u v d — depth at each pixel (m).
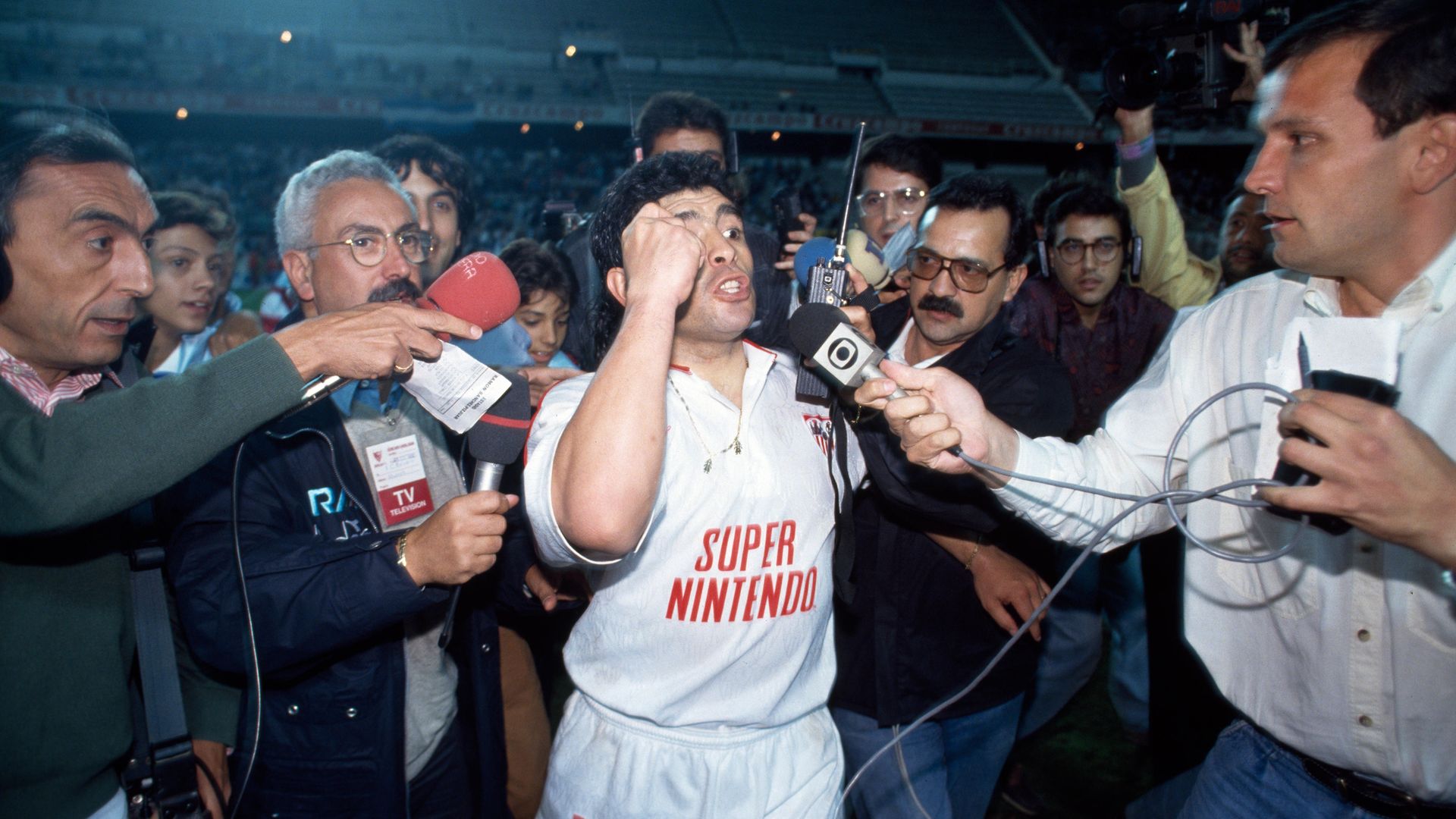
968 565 2.04
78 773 1.47
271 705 1.75
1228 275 3.53
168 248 3.31
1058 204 3.25
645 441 1.29
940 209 2.06
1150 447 1.64
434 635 1.92
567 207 3.69
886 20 33.06
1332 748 1.44
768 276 2.57
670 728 1.53
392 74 27.33
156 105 23.08
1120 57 3.26
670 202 1.55
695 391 1.52
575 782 1.58
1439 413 1.26
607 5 31.88
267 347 1.35
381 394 1.73
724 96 29.39
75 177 1.40
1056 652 2.90
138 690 1.65
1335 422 1.07
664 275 1.35
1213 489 1.26
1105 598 3.36
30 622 1.42
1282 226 1.33
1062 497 1.57
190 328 3.42
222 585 1.61
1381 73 1.17
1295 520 1.23
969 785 2.26
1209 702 2.55
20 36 25.38
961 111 29.86
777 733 1.59
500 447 1.58
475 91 26.94
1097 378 3.31
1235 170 26.27
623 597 1.51
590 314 2.01
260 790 1.77
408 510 1.89
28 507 1.26
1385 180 1.21
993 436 1.52
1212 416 1.57
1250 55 2.86
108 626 1.52
